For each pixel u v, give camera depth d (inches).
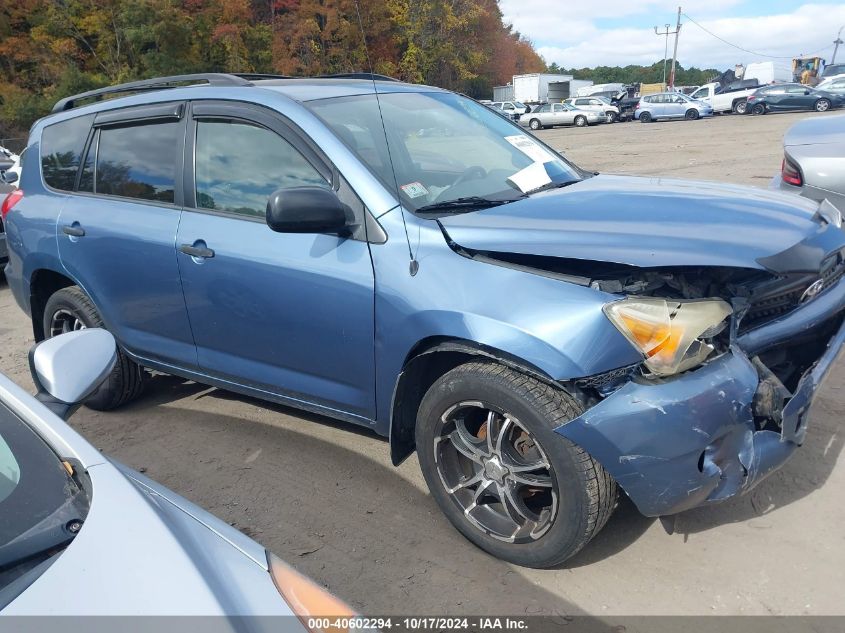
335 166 121.0
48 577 57.9
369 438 152.8
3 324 260.7
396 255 112.2
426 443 113.4
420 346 111.2
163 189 147.0
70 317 173.3
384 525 123.2
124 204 153.3
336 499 131.7
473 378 103.9
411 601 104.9
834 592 100.8
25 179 180.4
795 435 103.9
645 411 92.5
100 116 163.0
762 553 109.6
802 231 108.4
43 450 73.0
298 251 123.0
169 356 153.0
